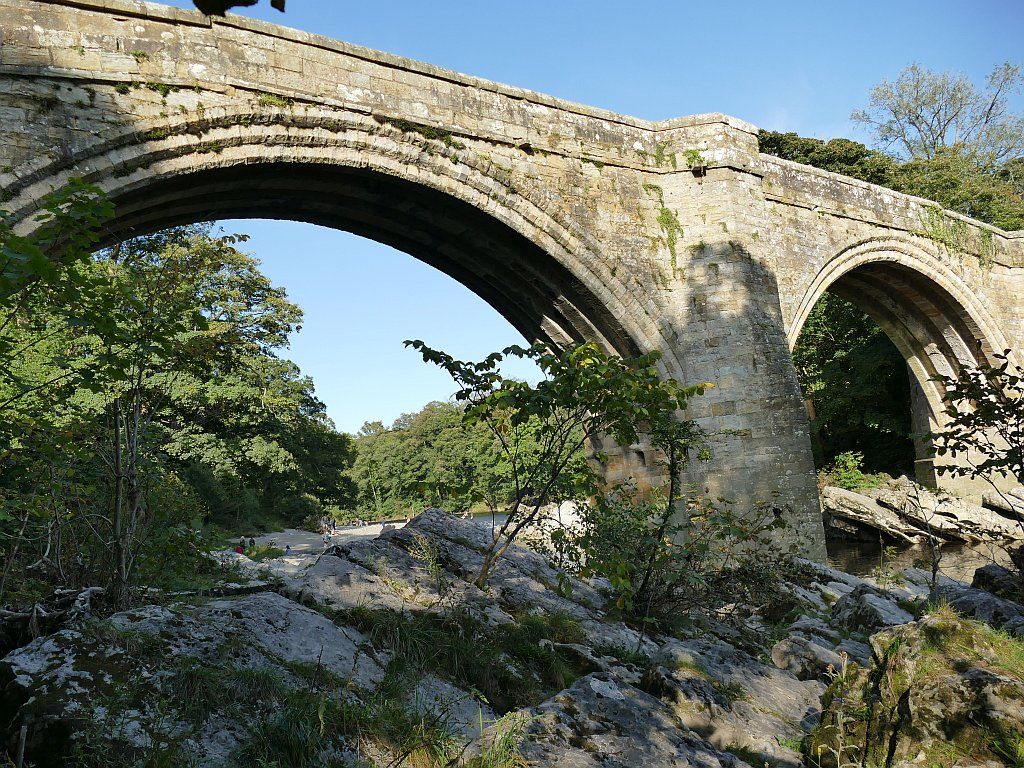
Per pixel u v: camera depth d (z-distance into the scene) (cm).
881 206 2111
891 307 2478
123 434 579
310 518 4041
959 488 2508
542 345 701
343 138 1219
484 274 1631
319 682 411
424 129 1294
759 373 1530
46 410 544
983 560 1867
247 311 3306
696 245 1580
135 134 1048
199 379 2545
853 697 445
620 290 1498
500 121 1398
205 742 339
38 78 997
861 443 3331
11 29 985
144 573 538
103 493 578
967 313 2325
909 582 1230
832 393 3180
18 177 962
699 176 1602
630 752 417
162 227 1317
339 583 562
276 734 349
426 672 474
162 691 358
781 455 1509
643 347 1521
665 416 793
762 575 956
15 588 525
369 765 353
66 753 313
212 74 1116
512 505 734
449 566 679
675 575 782
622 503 880
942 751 372
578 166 1495
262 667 400
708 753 437
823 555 1484
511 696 486
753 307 1559
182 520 627
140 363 536
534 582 704
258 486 3666
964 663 404
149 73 1072
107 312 472
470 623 552
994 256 2417
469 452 6244
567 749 408
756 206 1648
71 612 413
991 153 3591
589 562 633
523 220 1412
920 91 3622
